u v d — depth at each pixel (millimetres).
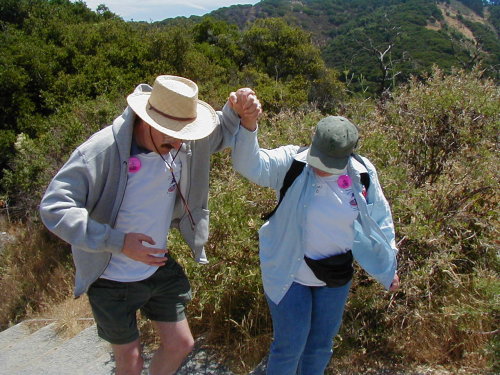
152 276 2389
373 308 3104
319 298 2469
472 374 2846
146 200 2252
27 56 16641
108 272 2307
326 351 2578
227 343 3395
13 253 7691
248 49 26609
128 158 2168
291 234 2385
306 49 26094
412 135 4121
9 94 16000
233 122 2385
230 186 3756
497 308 2896
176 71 18406
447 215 3322
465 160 3734
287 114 4602
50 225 2051
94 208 2199
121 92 15266
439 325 3053
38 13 23797
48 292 6125
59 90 16094
